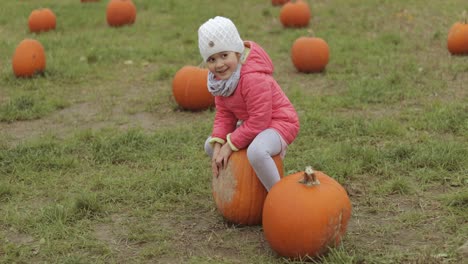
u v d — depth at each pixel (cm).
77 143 729
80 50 1248
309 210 430
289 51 1226
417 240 475
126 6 1484
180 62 1163
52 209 542
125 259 466
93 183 611
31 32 1426
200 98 853
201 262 453
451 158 623
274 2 1692
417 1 1605
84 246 484
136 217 539
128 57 1187
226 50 462
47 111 870
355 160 641
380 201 550
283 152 489
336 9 1591
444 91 902
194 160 673
